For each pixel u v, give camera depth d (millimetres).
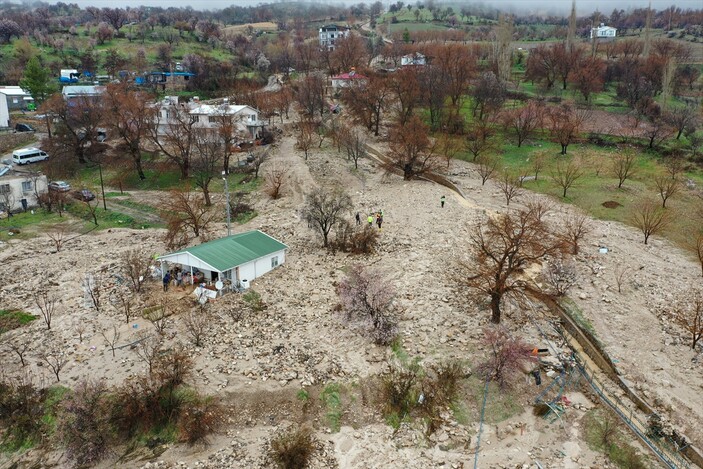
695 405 38094
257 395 40562
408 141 88125
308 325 48188
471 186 84250
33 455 37531
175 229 65062
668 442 35719
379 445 36969
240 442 37344
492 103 111688
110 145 107562
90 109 101000
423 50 175000
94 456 36656
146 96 115812
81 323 49219
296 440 36750
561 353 44531
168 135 95625
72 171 97438
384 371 42625
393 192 83125
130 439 37938
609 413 38438
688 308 49250
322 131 115562
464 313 49031
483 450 36250
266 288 54250
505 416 38844
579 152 96875
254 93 135875
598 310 49281
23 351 45688
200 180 80375
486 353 43875
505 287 46312
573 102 120625
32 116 122812
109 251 64875
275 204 79500
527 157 96625
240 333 47125
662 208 72688
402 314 48969
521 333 46531
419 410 39500
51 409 40188
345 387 41406
